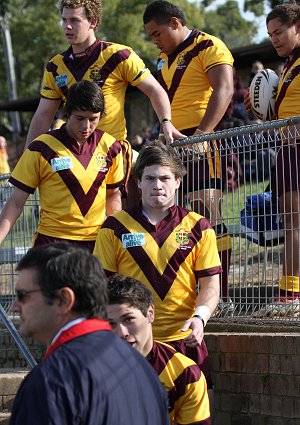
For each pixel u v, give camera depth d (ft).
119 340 25.41
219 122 58.34
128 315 35.81
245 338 46.70
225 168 51.83
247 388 46.50
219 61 56.65
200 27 308.40
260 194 51.03
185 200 53.78
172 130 53.26
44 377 23.57
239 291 52.03
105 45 53.01
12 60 288.92
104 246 42.75
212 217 52.65
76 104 45.57
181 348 41.91
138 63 53.06
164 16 57.47
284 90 53.67
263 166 50.60
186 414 38.14
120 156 48.60
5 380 50.93
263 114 55.93
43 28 292.81
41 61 302.04
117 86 53.06
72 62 53.26
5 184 61.98
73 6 51.88
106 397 23.76
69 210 46.57
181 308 42.16
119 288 36.01
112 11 275.59
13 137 271.08
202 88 57.88
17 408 23.58
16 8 293.02
